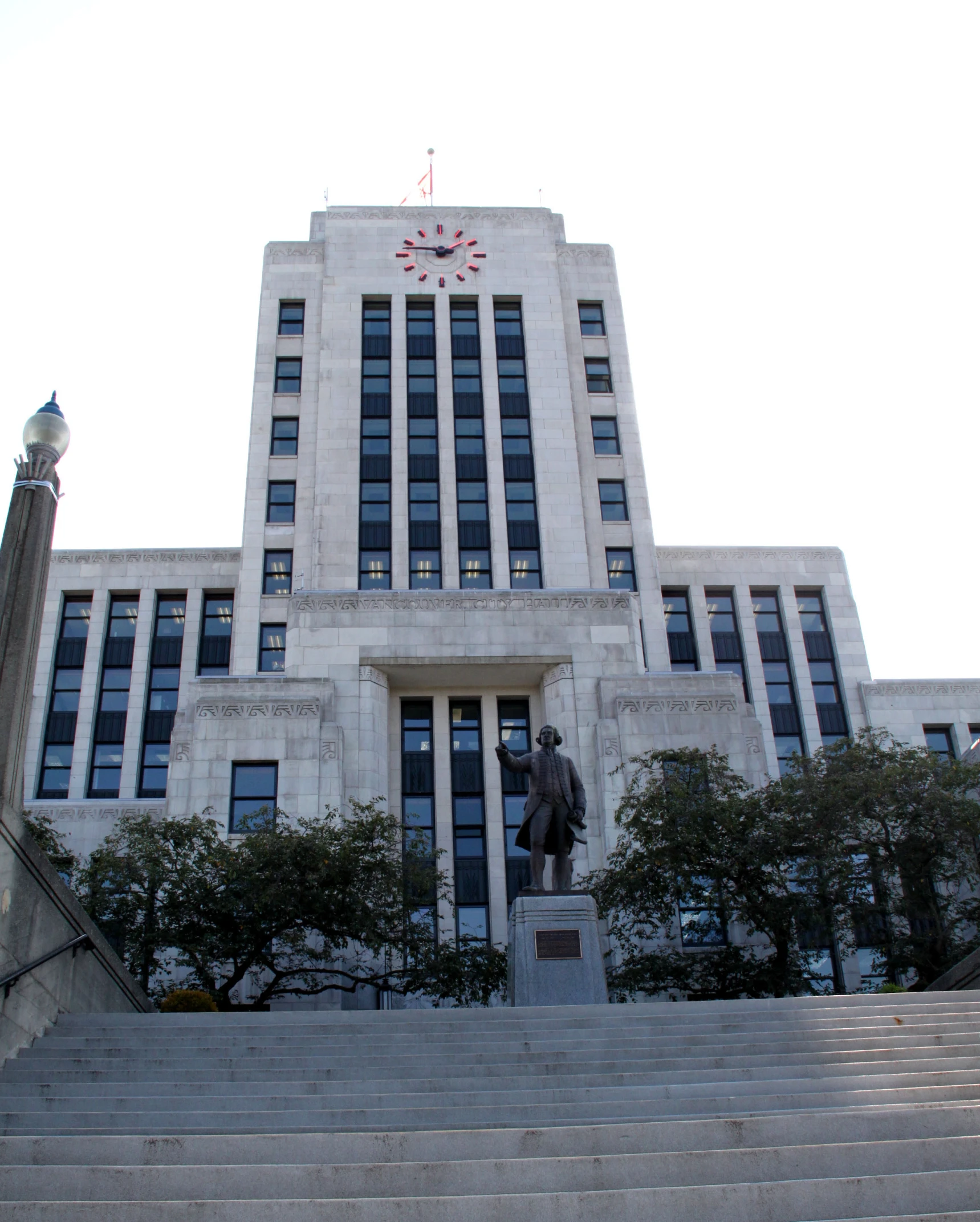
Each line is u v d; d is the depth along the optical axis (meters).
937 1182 9.27
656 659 48.16
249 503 50.50
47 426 16.23
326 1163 10.14
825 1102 12.06
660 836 27.97
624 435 53.19
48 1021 15.38
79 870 28.50
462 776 36.59
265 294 55.56
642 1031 15.22
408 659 36.47
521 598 37.66
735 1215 9.04
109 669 50.69
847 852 27.53
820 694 51.22
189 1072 13.37
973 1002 16.25
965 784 27.56
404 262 55.47
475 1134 10.42
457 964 27.67
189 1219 8.84
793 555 54.19
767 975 26.72
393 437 50.88
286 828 28.73
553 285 55.50
